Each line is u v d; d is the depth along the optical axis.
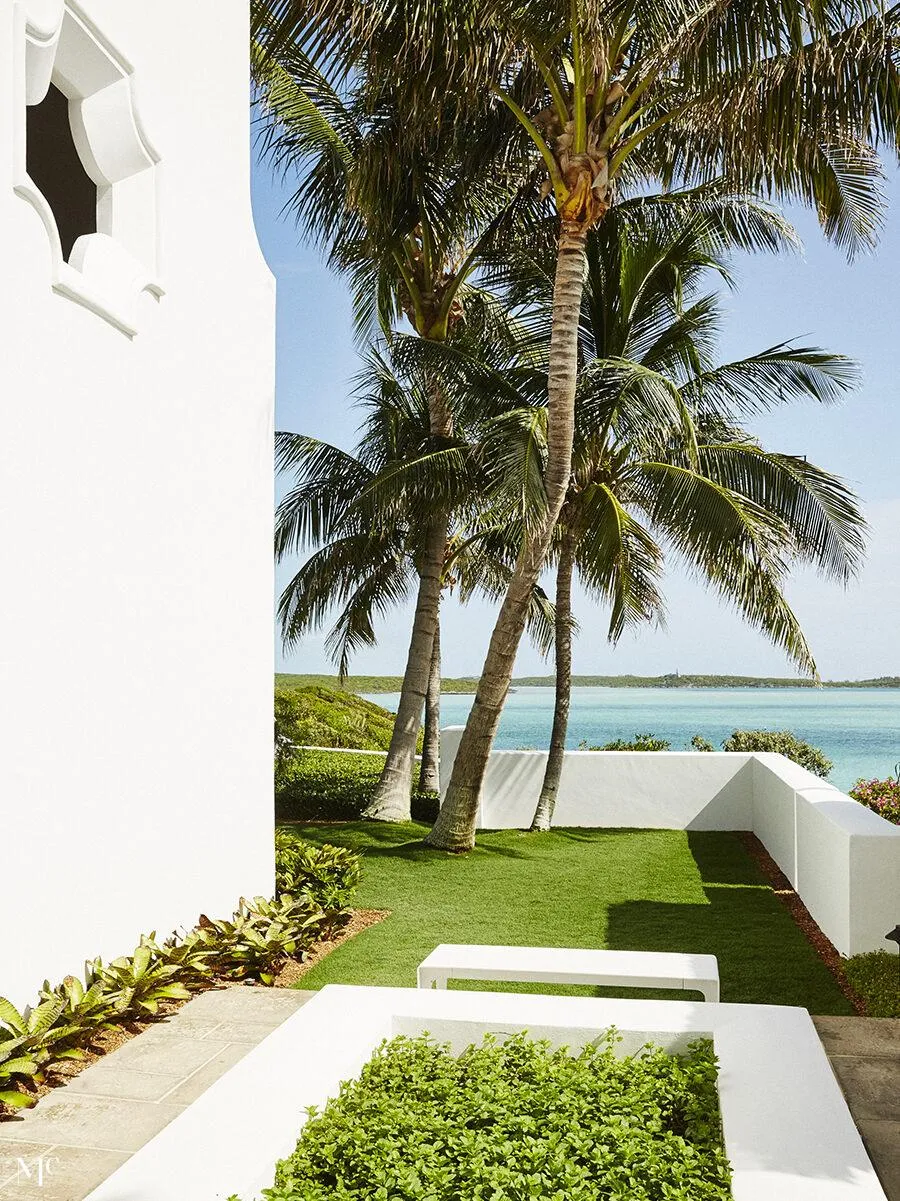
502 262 13.06
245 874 7.38
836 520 12.09
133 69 5.92
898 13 8.26
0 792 4.60
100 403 5.52
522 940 7.88
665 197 12.57
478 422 12.05
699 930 8.24
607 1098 3.53
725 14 8.45
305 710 28.44
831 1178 2.92
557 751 13.54
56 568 5.08
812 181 9.71
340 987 4.65
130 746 5.79
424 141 10.83
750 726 72.81
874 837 6.98
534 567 11.20
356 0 8.57
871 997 5.78
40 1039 4.34
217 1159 3.06
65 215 9.71
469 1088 3.68
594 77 9.91
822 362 12.31
